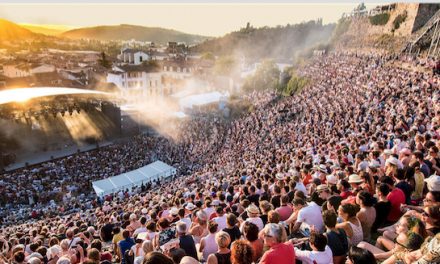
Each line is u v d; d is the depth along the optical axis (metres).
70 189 38.09
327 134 28.89
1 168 45.72
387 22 72.06
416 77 38.22
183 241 8.52
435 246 4.98
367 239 8.79
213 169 35.88
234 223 9.10
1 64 118.69
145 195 29.89
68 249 11.90
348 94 43.69
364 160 14.83
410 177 11.09
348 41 87.06
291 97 65.56
